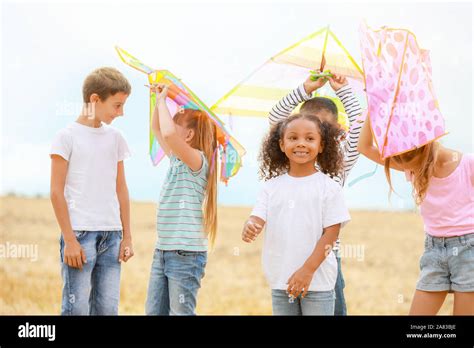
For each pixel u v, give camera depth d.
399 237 8.61
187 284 2.96
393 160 2.97
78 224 3.00
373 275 7.52
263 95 3.69
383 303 6.53
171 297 2.97
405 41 2.82
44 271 7.04
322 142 2.97
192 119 3.21
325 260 2.82
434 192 2.90
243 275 7.61
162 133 3.00
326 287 2.81
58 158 3.01
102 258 3.07
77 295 2.96
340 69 3.54
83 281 2.98
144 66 3.20
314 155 2.85
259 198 2.92
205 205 3.12
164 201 3.05
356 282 7.27
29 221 8.81
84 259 2.98
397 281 7.22
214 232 3.13
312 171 2.90
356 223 9.17
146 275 7.27
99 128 3.14
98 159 3.09
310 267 2.72
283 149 2.96
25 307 5.86
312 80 3.49
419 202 2.96
